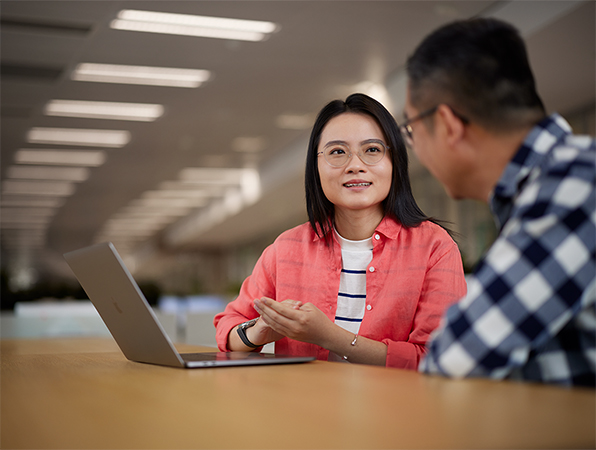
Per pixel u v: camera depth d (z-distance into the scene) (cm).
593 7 482
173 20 583
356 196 143
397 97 743
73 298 767
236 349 144
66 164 1201
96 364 118
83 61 684
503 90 84
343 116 146
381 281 144
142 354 117
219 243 2336
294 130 998
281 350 148
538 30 527
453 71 86
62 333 528
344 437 54
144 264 2848
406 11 570
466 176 90
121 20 582
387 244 145
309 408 66
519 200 82
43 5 546
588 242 76
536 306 76
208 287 2498
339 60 692
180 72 723
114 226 2220
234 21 589
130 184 1424
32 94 791
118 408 68
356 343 122
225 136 1025
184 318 567
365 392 75
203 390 80
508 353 77
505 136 85
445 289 138
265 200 1341
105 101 827
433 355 83
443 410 63
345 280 149
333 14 574
